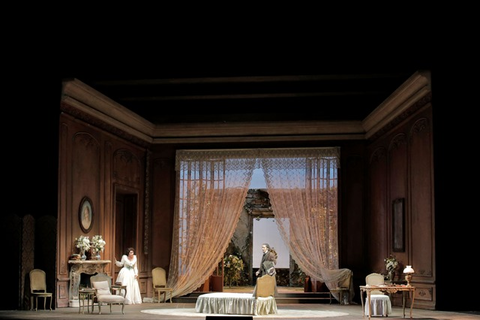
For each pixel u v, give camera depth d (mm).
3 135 13352
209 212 17859
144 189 17984
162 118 18359
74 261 13695
